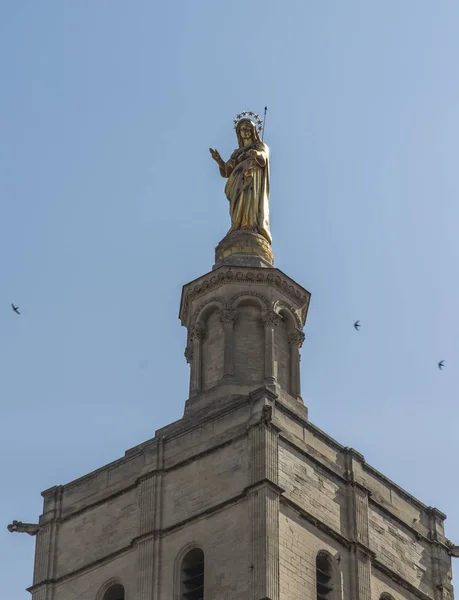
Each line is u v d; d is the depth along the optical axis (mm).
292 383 131250
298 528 121688
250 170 138875
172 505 124188
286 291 134000
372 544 126375
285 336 133000
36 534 129375
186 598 121062
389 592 126250
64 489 130125
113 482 127938
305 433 125938
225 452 123750
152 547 123000
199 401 129625
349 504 126312
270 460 121750
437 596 129875
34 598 126562
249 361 130875
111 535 125875
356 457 128500
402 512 130500
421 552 130375
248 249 136125
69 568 126688
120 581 123812
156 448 126625
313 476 124750
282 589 118438
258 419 123125
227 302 132375
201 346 132500
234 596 118250
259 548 118500
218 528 121250
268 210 138875
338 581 122812
